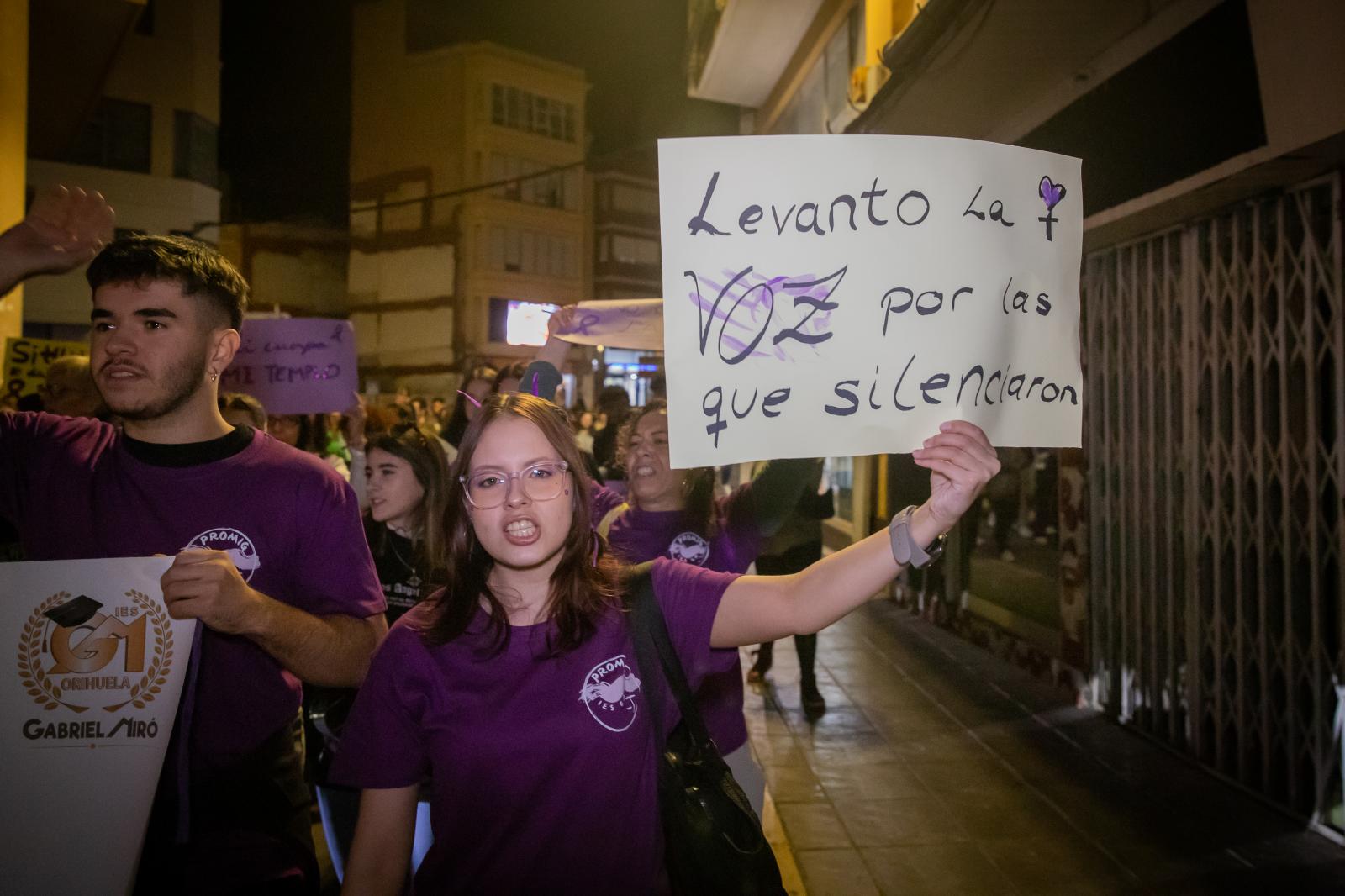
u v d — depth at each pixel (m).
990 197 1.98
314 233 38.16
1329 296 3.84
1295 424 4.08
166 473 1.96
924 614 8.80
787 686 6.50
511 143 37.53
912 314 1.92
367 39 38.50
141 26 23.34
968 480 1.65
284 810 2.07
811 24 10.00
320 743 3.14
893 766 4.99
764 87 12.41
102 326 1.91
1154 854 3.91
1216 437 4.55
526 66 37.66
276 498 2.01
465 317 36.84
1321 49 3.29
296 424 5.61
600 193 40.38
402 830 1.72
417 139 37.62
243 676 1.99
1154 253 5.13
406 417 7.05
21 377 5.59
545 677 1.67
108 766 1.72
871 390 1.90
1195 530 4.76
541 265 38.66
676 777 1.65
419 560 3.43
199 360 1.96
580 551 1.77
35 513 1.97
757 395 1.86
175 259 1.93
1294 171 3.79
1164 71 4.30
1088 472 5.87
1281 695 4.24
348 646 1.99
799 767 4.99
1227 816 4.21
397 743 1.70
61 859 1.69
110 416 3.14
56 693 1.73
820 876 3.80
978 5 4.18
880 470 10.08
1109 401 5.66
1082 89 5.10
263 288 36.16
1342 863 3.74
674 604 1.77
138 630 1.75
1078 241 2.08
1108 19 4.30
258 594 1.80
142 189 23.11
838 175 1.91
